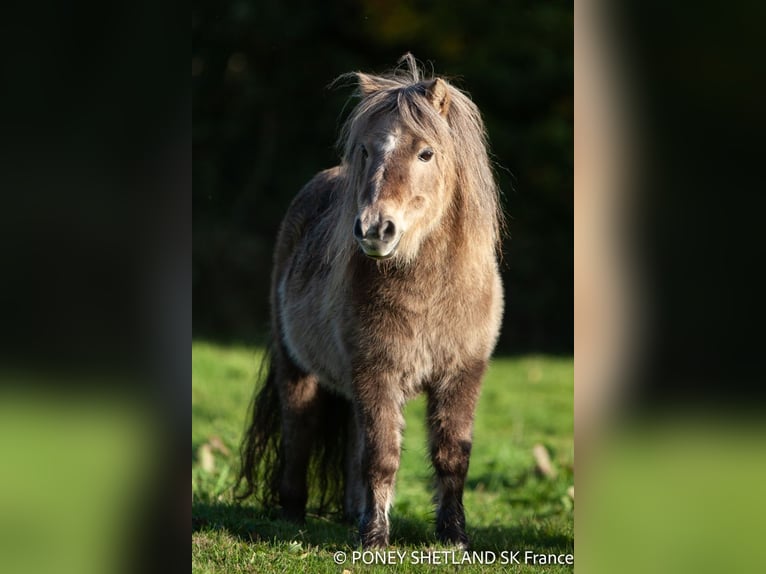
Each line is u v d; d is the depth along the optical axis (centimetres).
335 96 2820
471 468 1295
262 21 2780
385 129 743
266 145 2841
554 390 1844
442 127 764
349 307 812
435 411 827
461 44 2764
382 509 805
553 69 2669
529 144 2647
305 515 1011
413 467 1297
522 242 2625
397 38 2788
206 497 1050
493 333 845
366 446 806
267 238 2766
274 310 1037
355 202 786
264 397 1041
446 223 788
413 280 787
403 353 803
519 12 2725
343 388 894
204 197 2769
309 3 2800
